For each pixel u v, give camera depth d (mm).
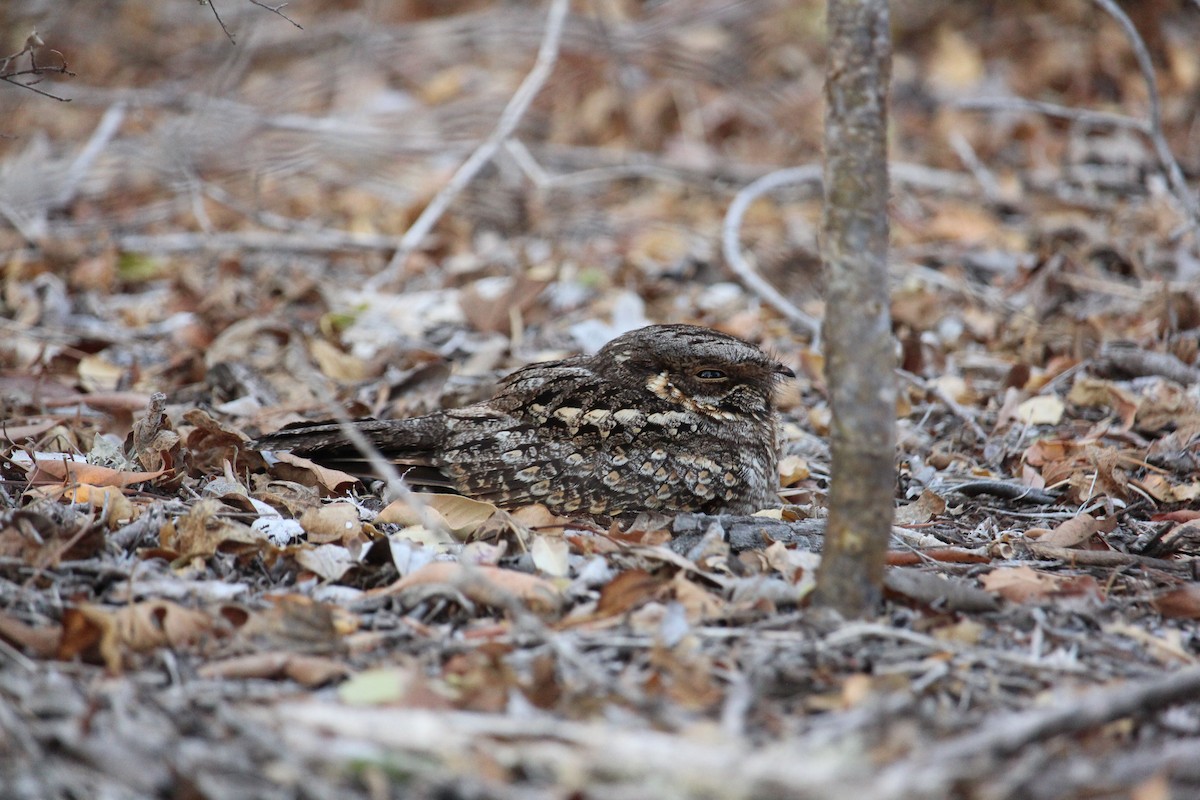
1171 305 13391
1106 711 5605
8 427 10773
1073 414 12000
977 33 23078
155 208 18875
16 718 5727
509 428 9398
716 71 22219
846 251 6660
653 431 9359
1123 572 8383
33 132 21094
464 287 15695
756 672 6492
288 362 12969
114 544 7938
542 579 7652
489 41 23281
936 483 10336
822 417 12102
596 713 6020
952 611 7531
